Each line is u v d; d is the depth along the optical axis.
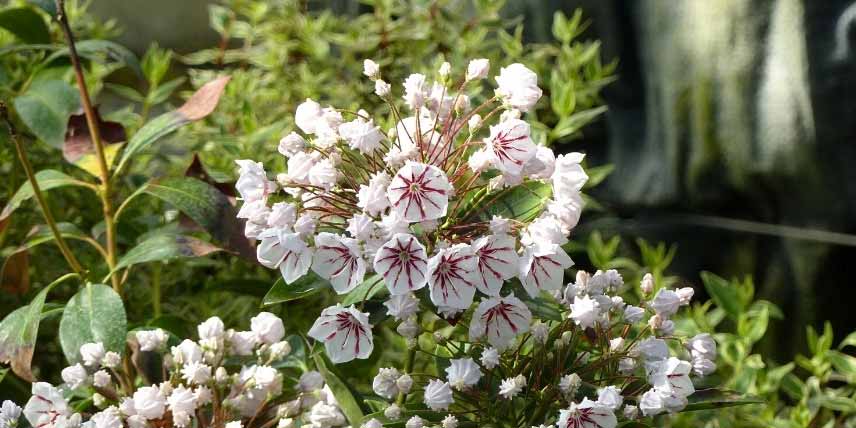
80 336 0.80
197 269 1.06
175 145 1.11
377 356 0.91
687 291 0.76
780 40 1.05
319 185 0.74
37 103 0.92
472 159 0.73
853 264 1.06
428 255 0.73
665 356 0.76
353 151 0.79
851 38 1.02
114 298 0.81
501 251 0.72
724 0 1.07
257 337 0.77
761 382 0.98
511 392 0.74
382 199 0.72
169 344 0.85
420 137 0.74
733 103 1.07
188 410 0.75
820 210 1.06
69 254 0.87
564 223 0.73
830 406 0.95
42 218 1.04
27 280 0.93
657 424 0.93
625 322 0.77
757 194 1.08
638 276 1.04
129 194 1.06
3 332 0.83
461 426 0.76
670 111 1.11
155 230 0.94
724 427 0.94
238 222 0.84
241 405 0.76
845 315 1.07
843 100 1.03
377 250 0.72
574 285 0.77
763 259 1.09
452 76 1.06
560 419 0.72
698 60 1.09
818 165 1.04
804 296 1.08
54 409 0.76
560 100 1.01
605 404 0.72
